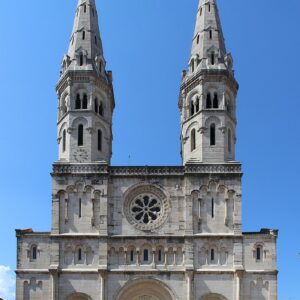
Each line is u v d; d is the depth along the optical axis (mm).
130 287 86188
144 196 90375
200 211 88312
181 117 98250
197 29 99062
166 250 87250
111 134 98625
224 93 93188
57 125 95562
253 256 86438
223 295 84938
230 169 89562
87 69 94188
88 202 89125
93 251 87125
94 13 100562
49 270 85938
